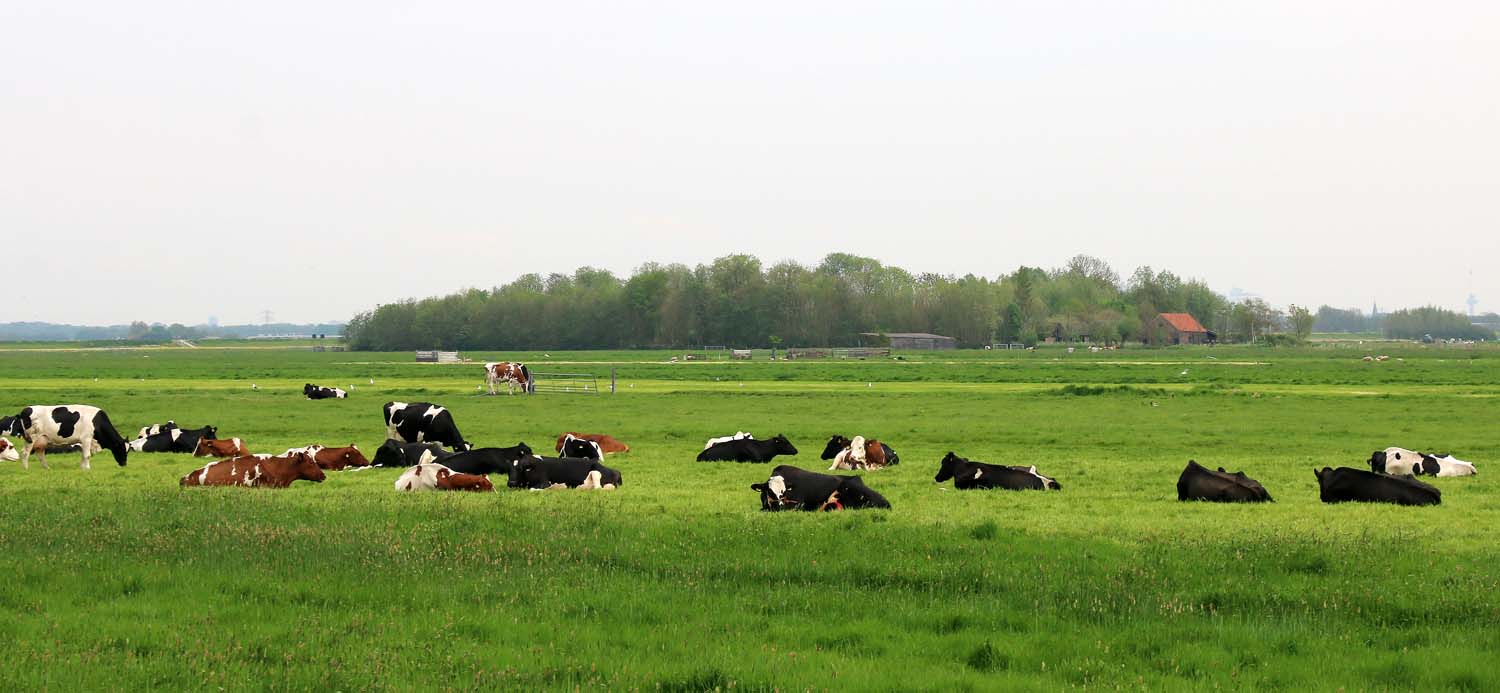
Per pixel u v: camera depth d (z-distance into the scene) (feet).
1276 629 40.16
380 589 45.39
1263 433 125.70
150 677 33.83
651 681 34.09
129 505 65.00
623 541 54.08
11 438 93.56
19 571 47.42
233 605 42.98
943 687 33.86
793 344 640.58
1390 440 116.98
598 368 350.23
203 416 151.64
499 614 41.88
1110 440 118.11
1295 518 62.28
